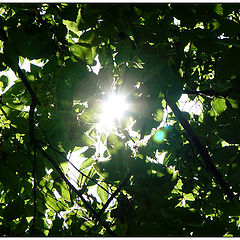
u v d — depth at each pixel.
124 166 2.12
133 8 1.74
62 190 2.72
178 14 1.68
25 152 2.52
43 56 2.13
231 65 1.56
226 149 2.08
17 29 1.96
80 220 2.69
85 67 2.04
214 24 1.73
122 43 2.00
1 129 2.56
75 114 2.35
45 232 2.86
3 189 2.84
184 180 3.12
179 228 1.66
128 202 2.07
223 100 2.59
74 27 2.20
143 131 2.37
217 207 2.62
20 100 2.93
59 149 2.60
